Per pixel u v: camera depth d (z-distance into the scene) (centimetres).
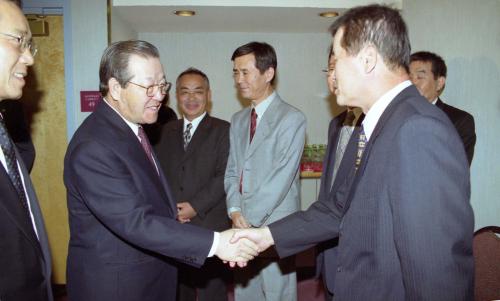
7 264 112
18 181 128
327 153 197
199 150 250
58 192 316
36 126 310
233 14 350
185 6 327
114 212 137
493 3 259
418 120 97
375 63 110
